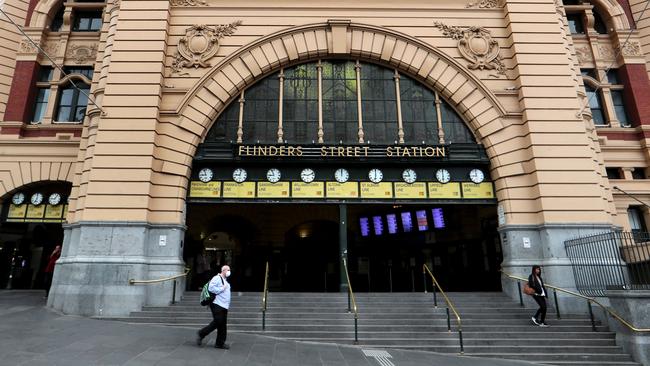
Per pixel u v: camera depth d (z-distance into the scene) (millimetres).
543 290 12000
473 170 15930
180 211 14523
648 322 10234
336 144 15664
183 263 14281
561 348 10688
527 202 14945
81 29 21500
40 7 21016
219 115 16172
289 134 16219
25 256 21766
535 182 14820
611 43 21891
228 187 15430
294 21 16844
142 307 12852
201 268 21250
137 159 14289
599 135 20078
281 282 21703
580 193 14539
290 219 22359
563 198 14477
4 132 19328
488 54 16656
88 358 7672
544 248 14148
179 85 15742
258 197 15367
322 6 17031
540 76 15922
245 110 16375
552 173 14758
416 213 20984
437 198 15609
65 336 9523
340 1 17141
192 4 16766
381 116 16594
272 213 22328
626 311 10547
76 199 15016
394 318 12078
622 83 21281
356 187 15609
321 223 22688
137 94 14992
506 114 15734
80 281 12953
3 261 21625
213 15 16719
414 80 17016
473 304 13375
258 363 8102
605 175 16547
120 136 14492
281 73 16781
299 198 15398
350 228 22500
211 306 9141
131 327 11062
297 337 10922
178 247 14102
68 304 12695
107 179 14023
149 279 13430
